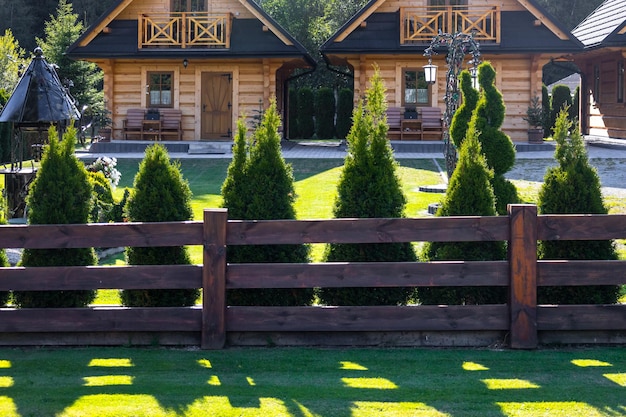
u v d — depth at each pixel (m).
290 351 5.12
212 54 22.47
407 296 5.54
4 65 28.59
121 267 5.15
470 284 5.14
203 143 21.94
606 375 4.61
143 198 5.61
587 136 26.41
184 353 5.07
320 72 37.72
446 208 5.67
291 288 5.43
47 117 9.81
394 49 21.97
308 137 31.12
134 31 23.25
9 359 4.96
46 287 5.14
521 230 5.09
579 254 5.46
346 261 5.49
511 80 22.73
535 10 21.86
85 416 3.99
